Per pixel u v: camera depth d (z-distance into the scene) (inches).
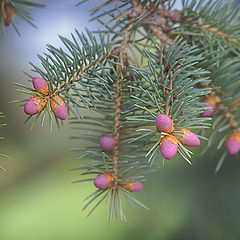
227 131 22.0
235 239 29.6
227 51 21.8
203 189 31.4
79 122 21.2
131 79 21.0
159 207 32.6
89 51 20.6
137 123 20.6
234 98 21.4
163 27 22.1
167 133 19.5
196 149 30.6
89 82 20.6
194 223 31.3
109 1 22.1
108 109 21.2
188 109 19.9
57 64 20.2
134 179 21.0
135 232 35.4
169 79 20.7
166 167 32.8
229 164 30.1
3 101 49.4
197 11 22.0
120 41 21.9
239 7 22.1
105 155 20.9
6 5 22.5
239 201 30.0
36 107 19.6
